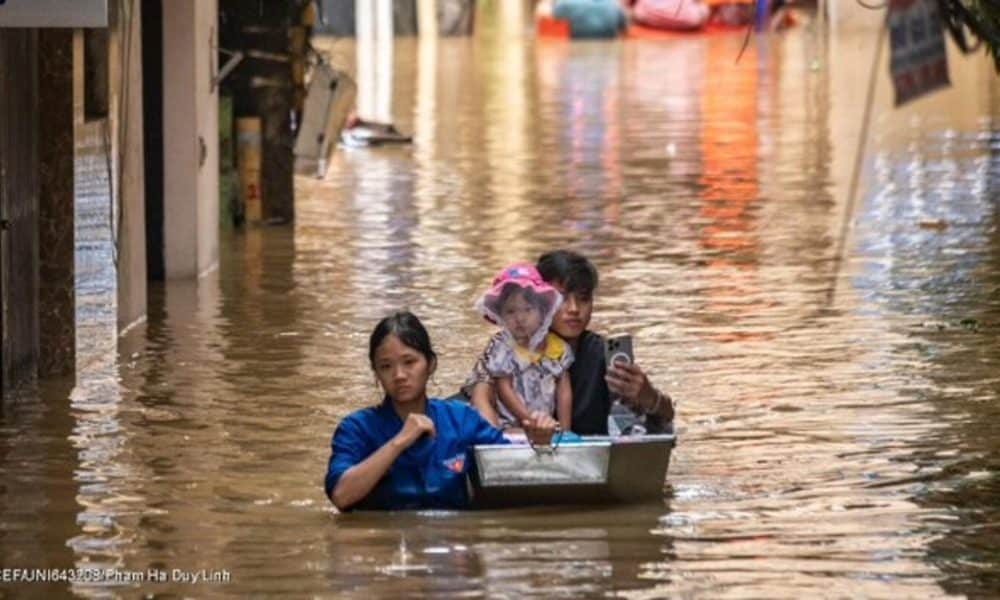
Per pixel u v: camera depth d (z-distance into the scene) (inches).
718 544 725.3
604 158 2226.9
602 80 3395.7
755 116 2687.0
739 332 1170.6
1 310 1008.9
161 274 1396.4
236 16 1662.2
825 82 3166.8
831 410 955.3
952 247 1509.6
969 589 669.9
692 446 884.0
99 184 1104.2
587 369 817.5
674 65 3681.1
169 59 1384.1
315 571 695.1
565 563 701.3
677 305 1268.5
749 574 688.4
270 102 1674.5
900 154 2180.1
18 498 804.6
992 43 791.1
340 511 770.2
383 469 758.5
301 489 815.1
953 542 727.1
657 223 1688.0
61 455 880.3
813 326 1186.6
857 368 1056.8
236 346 1147.9
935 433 904.3
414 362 769.6
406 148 2363.4
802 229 1628.9
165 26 1380.4
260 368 1083.3
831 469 839.7
